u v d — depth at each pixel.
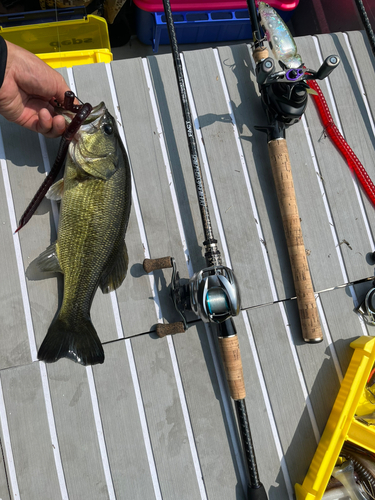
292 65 0.55
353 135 0.64
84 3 0.77
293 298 0.58
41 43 0.77
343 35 0.67
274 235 0.59
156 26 0.79
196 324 0.55
